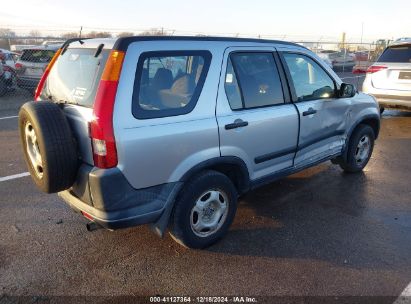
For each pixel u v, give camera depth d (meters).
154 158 2.91
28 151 3.10
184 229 3.25
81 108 2.89
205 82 3.24
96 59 2.98
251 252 3.46
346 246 3.56
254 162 3.73
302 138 4.23
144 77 2.87
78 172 2.91
